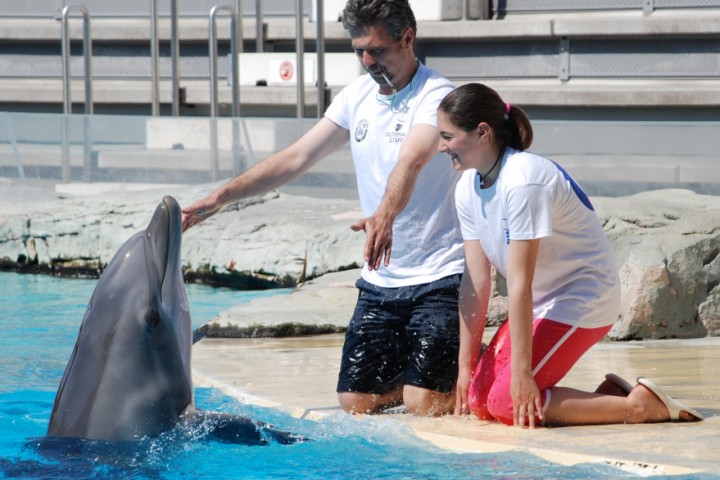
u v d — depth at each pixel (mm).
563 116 19281
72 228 15266
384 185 6891
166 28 21750
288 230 14195
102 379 5668
